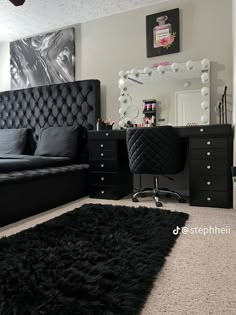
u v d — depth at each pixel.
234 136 2.27
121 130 2.71
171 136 2.38
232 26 2.69
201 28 2.85
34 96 3.61
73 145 3.10
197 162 2.38
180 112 2.96
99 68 3.39
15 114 3.78
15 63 3.91
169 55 3.01
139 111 3.15
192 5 2.88
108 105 3.36
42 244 1.46
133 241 1.51
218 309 0.92
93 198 2.86
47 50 3.67
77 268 1.18
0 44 4.07
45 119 3.54
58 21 3.41
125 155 2.97
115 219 1.93
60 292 0.99
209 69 2.81
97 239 1.54
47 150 3.13
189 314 0.89
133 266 1.20
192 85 2.91
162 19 3.00
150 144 2.42
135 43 3.18
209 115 2.83
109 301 0.93
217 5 2.77
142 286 1.04
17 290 1.01
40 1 2.92
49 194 2.35
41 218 2.08
